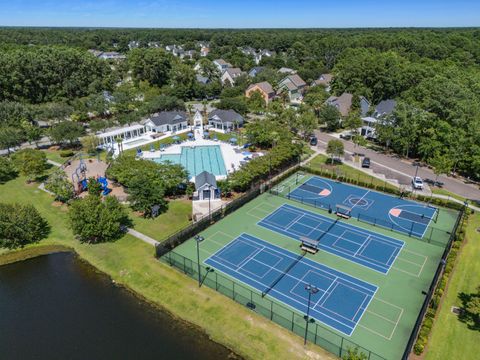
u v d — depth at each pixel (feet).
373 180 207.41
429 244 146.51
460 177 213.25
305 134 288.92
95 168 221.46
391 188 194.49
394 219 165.89
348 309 111.45
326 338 100.53
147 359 96.53
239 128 312.09
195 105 402.72
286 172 216.13
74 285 126.21
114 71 456.45
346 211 172.55
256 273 128.36
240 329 104.73
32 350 100.07
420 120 232.32
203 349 99.60
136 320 110.32
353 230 156.87
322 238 150.61
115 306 116.16
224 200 181.88
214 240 149.07
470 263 132.98
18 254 143.64
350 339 100.27
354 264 133.59
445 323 104.73
